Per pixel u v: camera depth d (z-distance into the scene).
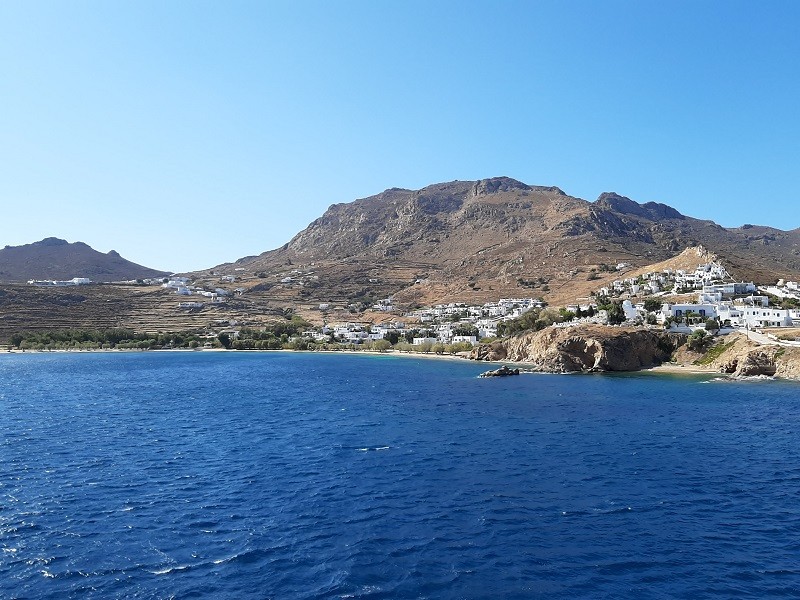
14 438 80.50
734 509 51.09
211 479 60.06
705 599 35.84
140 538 44.50
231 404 113.06
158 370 193.12
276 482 58.91
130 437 81.12
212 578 38.09
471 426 87.38
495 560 40.91
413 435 81.06
